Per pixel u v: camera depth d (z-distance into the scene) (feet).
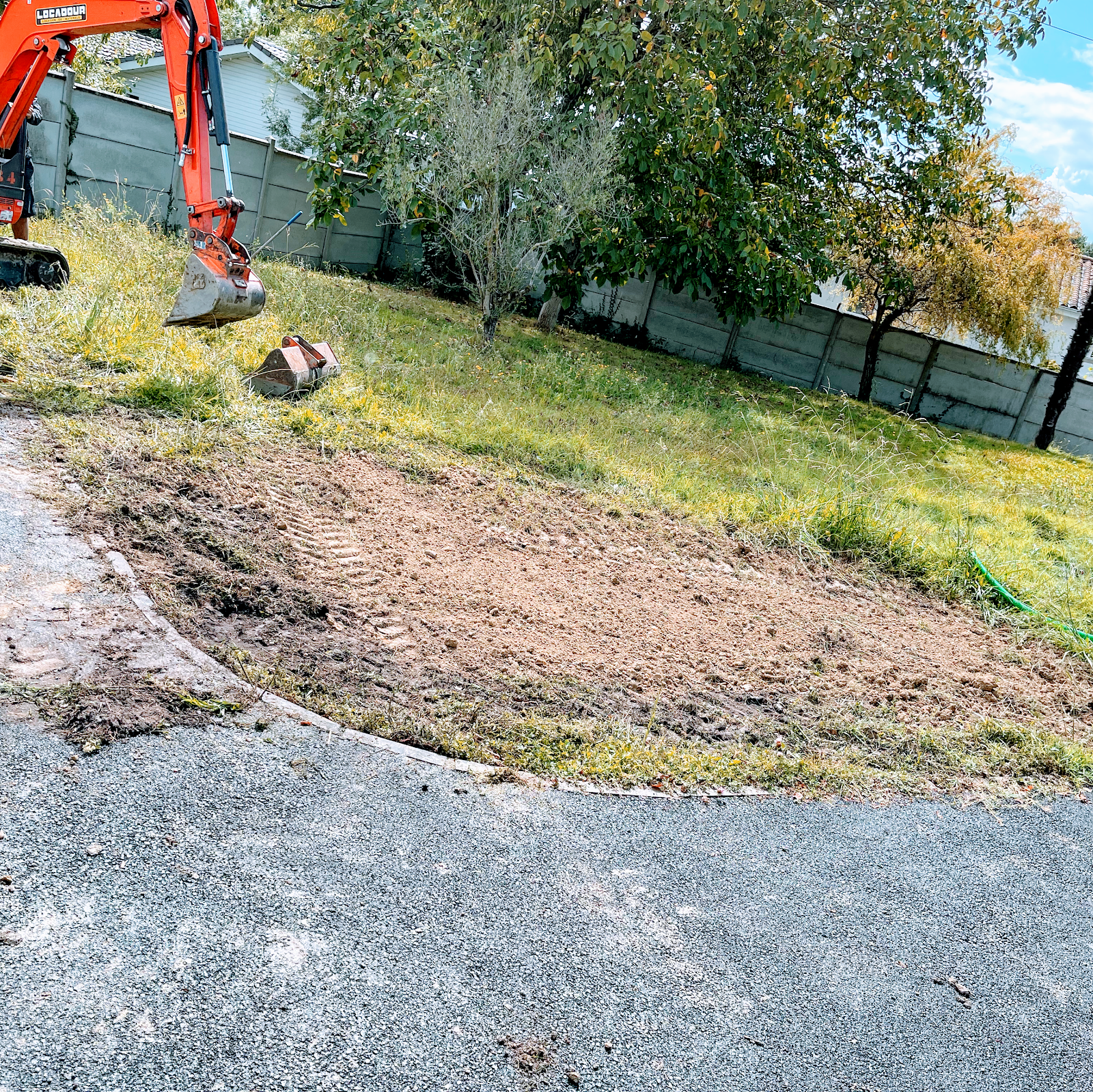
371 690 12.72
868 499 27.73
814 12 41.04
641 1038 8.46
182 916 8.25
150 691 11.05
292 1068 7.16
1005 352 62.90
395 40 38.27
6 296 22.45
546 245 37.50
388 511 19.01
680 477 27.22
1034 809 15.08
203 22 19.38
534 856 10.56
